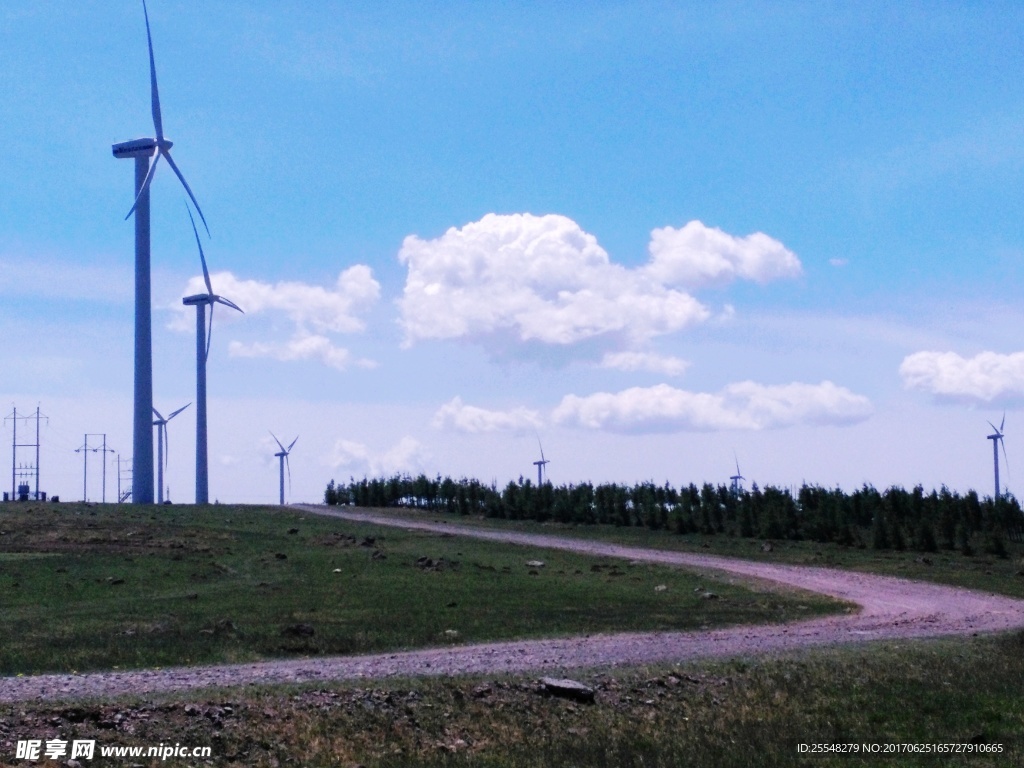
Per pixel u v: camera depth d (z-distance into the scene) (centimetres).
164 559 5925
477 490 11006
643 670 2639
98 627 3628
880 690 2558
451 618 4006
